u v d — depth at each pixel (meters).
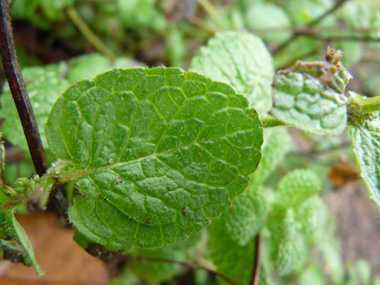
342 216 0.23
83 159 0.06
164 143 0.06
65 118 0.06
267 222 0.10
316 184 0.10
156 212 0.06
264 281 0.11
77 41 0.17
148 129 0.06
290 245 0.10
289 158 0.19
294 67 0.07
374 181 0.06
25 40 0.16
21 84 0.06
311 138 0.21
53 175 0.06
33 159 0.06
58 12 0.15
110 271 0.15
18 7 0.15
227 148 0.06
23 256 0.06
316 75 0.07
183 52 0.18
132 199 0.06
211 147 0.06
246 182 0.06
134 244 0.06
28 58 0.16
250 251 0.10
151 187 0.06
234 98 0.06
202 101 0.06
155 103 0.06
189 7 0.19
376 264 0.24
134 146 0.06
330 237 0.20
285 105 0.07
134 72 0.06
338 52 0.07
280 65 0.18
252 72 0.08
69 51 0.17
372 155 0.07
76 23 0.16
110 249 0.06
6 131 0.09
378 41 0.16
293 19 0.20
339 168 0.16
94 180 0.06
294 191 0.10
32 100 0.09
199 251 0.13
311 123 0.07
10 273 0.12
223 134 0.06
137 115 0.06
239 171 0.06
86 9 0.17
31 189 0.06
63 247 0.14
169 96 0.06
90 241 0.06
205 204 0.06
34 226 0.14
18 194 0.06
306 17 0.18
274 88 0.07
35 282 0.13
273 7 0.19
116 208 0.06
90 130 0.06
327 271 0.20
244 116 0.06
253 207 0.10
